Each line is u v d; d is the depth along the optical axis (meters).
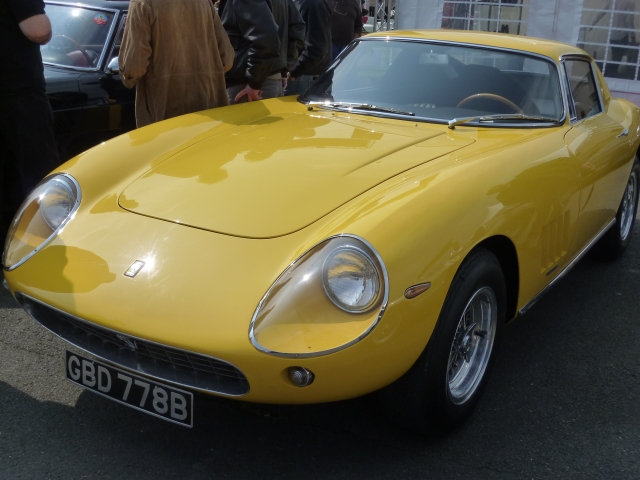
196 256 2.03
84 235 2.23
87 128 4.27
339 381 1.86
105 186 2.46
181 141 2.80
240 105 3.33
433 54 3.29
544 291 2.82
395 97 3.16
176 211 2.24
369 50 3.47
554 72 3.21
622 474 2.20
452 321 2.09
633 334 3.25
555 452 2.31
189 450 2.26
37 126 3.53
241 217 2.15
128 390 2.07
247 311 1.87
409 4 9.14
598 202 3.23
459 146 2.63
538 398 2.65
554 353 3.02
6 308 3.22
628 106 4.16
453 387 2.32
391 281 1.86
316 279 1.87
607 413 2.56
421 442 2.33
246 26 3.99
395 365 1.94
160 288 1.97
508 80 3.14
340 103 3.20
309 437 2.34
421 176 2.27
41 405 2.47
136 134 2.83
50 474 2.11
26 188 3.60
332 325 1.83
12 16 3.29
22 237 2.33
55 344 2.91
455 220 2.08
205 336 1.84
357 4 7.59
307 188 2.26
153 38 3.52
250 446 2.28
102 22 4.52
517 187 2.39
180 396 1.98
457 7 8.96
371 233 1.91
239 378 1.90
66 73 4.25
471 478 2.16
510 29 8.82
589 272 4.05
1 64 3.33
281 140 2.71
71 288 2.06
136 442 2.29
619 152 3.43
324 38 5.52
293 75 5.66
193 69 3.70
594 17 8.41
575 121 3.21
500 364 2.90
